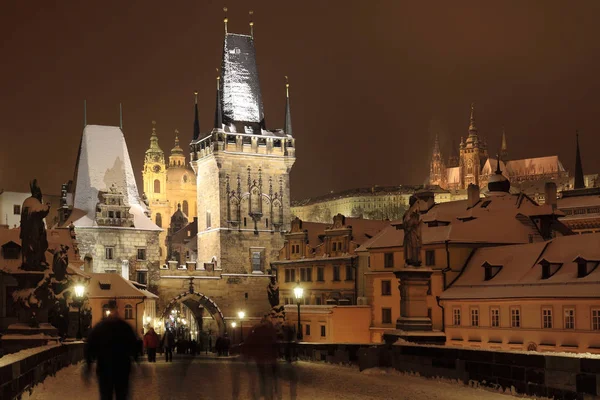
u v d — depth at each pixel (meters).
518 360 30.52
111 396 22.39
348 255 122.31
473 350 33.88
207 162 159.75
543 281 76.31
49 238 122.94
